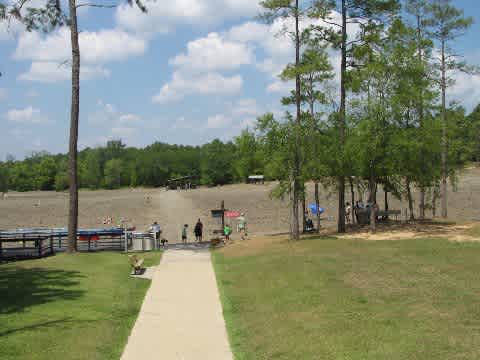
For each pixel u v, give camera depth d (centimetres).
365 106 2262
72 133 2145
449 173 2906
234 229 3612
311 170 2347
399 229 2423
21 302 1236
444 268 1429
